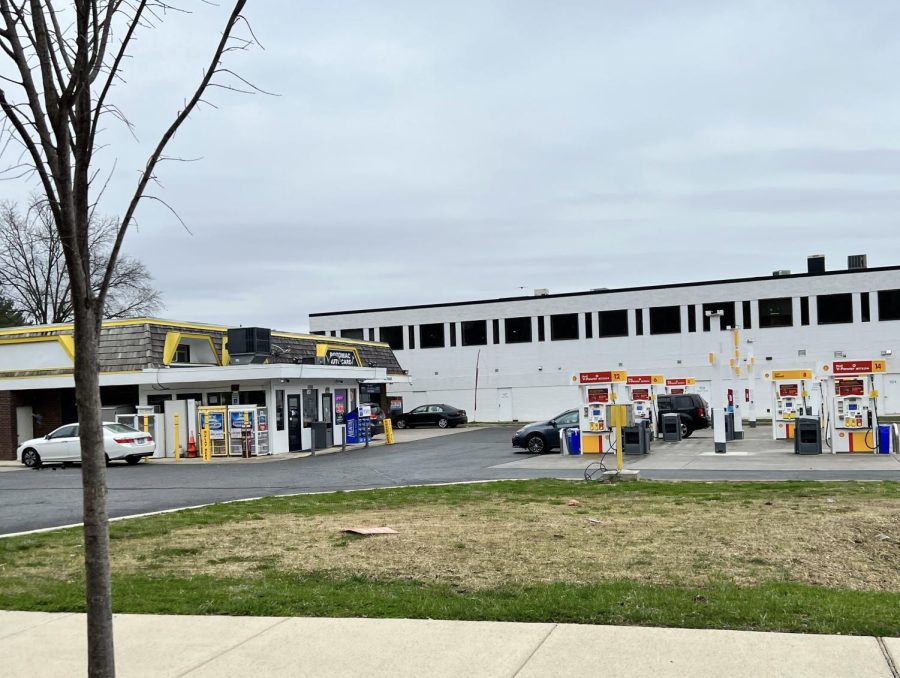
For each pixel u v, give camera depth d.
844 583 8.29
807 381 34.88
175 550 11.09
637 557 9.65
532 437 29.98
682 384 39.22
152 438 32.41
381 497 16.94
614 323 57.19
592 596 7.86
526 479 20.42
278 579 9.11
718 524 11.70
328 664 6.34
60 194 4.50
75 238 4.50
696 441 33.03
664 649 6.33
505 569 9.22
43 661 6.70
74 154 4.74
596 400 28.25
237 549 11.04
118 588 8.86
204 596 8.39
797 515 12.23
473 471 23.86
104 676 4.55
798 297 52.50
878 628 6.62
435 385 61.91
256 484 21.73
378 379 40.38
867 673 5.69
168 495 19.61
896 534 10.43
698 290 54.78
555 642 6.60
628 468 23.03
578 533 11.37
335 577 9.13
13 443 35.25
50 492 21.25
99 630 4.57
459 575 9.02
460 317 61.44
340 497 17.16
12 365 35.50
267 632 7.16
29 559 10.99
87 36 4.61
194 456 32.94
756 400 52.91
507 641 6.68
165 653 6.71
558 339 58.72
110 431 29.78
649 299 56.12
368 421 37.84
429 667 6.18
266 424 33.31
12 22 4.56
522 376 59.53
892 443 25.92
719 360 27.03
